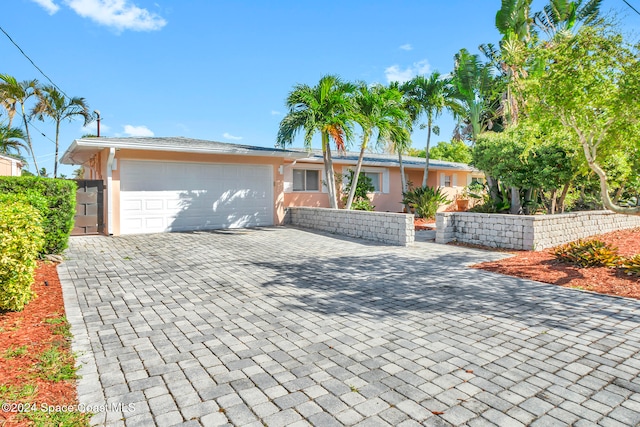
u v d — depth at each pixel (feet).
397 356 12.02
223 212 44.16
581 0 55.11
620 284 19.93
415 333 13.92
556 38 23.53
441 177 70.85
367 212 37.14
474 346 12.76
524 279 21.76
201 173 42.73
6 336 12.99
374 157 65.41
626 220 41.11
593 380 10.48
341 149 42.04
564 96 21.84
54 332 13.52
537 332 13.98
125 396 9.62
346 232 39.78
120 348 12.51
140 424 8.50
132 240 35.12
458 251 30.94
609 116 22.56
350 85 41.70
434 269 24.41
